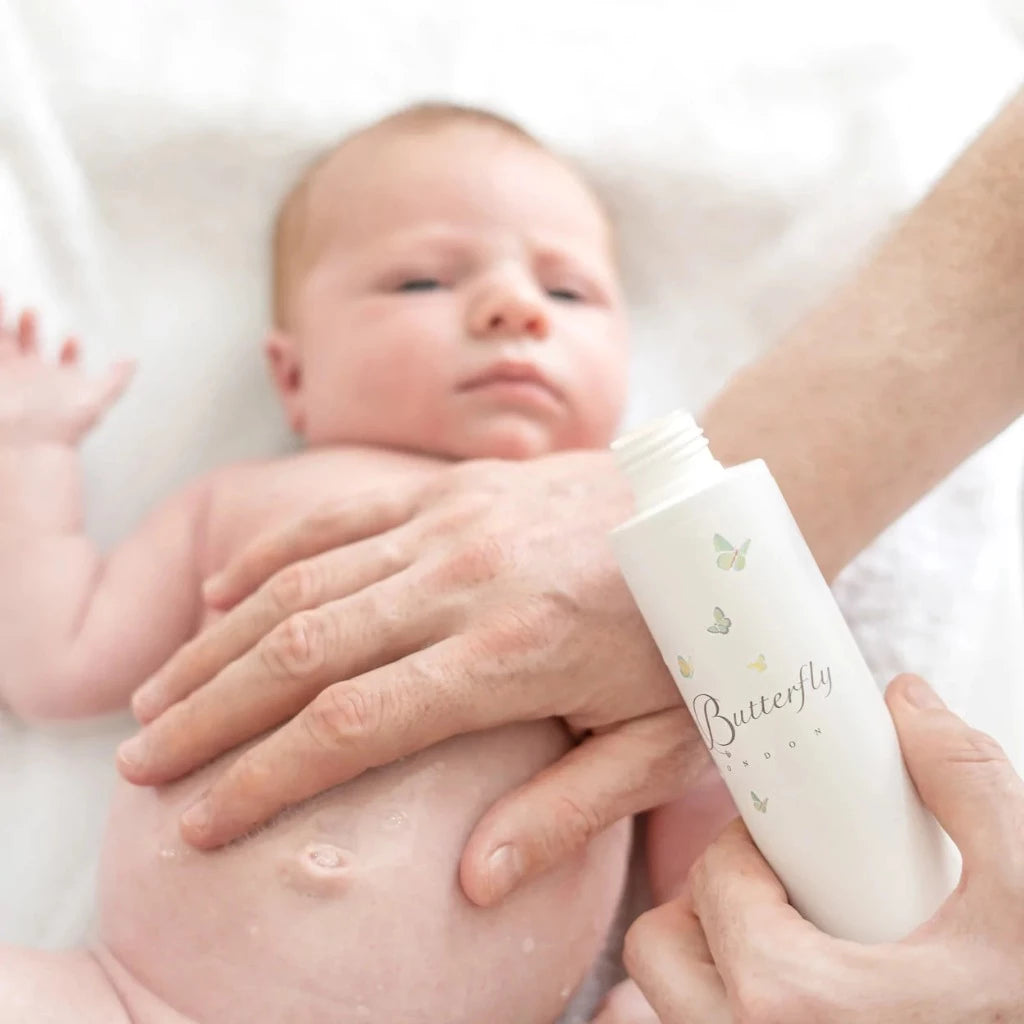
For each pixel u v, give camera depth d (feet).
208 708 2.30
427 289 3.33
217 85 3.86
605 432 3.39
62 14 3.78
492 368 3.14
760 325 4.13
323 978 2.22
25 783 3.25
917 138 4.18
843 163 4.17
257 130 3.87
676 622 1.91
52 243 3.73
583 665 2.26
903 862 1.88
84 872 3.19
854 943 1.75
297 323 3.60
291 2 4.00
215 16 3.95
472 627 2.24
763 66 4.24
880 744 1.91
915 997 1.66
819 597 1.93
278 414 3.88
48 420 3.39
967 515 3.50
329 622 2.26
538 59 4.17
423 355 3.18
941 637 3.30
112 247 3.85
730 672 1.88
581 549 2.33
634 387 4.07
